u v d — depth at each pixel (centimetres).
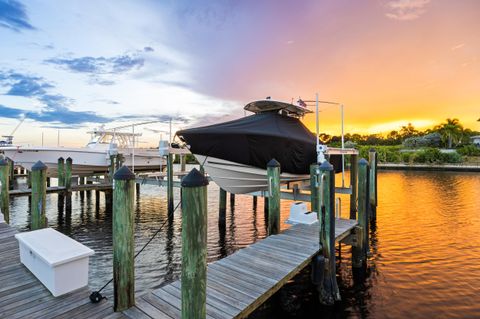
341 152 976
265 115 925
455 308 529
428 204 1527
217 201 1748
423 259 759
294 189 960
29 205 1499
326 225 535
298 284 618
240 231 1077
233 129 770
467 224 1112
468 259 757
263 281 408
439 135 6041
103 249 866
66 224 1177
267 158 811
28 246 407
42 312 318
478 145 5912
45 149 1460
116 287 322
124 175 319
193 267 253
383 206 1484
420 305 541
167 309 328
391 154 4888
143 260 784
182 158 1867
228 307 339
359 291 597
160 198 1825
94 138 1719
